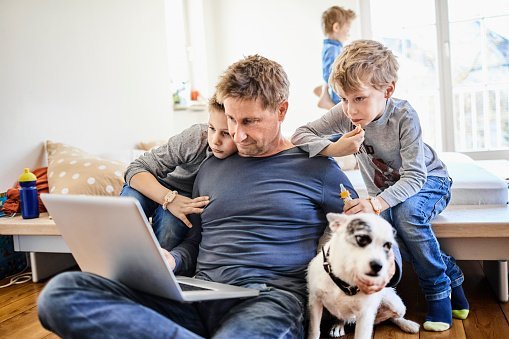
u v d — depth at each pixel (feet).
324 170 4.67
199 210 4.72
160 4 13.21
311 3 15.06
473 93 15.01
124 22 11.66
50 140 9.29
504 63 14.67
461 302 5.31
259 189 4.51
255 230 4.43
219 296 3.61
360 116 4.95
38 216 7.95
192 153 5.10
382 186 5.65
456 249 5.54
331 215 3.89
